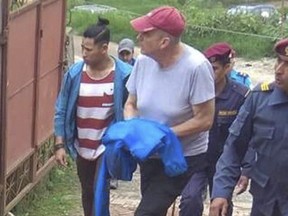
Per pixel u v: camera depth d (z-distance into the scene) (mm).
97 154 4117
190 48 3301
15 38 4488
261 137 3041
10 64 4441
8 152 4574
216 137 3979
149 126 3229
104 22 4020
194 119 3293
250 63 15156
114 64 4078
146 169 3373
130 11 19828
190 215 3932
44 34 5078
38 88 5012
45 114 5277
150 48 3199
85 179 4289
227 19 16922
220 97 3980
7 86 4379
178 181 3371
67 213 5180
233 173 3154
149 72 3324
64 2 5504
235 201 5414
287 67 2936
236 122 3123
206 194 4617
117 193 5527
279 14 17578
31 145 5016
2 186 4492
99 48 3977
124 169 3285
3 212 4566
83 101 4078
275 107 3004
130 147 3205
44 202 5332
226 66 3971
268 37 16062
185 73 3244
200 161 3443
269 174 3053
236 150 3162
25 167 4996
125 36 16469
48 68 5258
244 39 16172
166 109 3287
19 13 4492
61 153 4164
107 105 4062
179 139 3326
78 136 4160
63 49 5555
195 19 16906
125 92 4039
